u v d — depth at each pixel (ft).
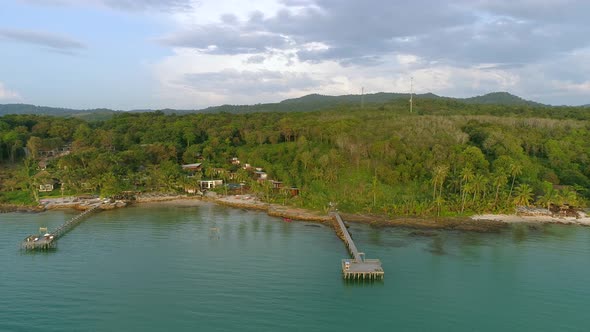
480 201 503.20
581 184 571.69
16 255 350.02
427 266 331.57
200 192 633.20
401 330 236.22
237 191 636.89
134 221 474.08
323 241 397.39
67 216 496.64
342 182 589.32
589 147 652.89
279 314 250.57
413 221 462.60
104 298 268.82
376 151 624.18
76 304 260.42
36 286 286.66
